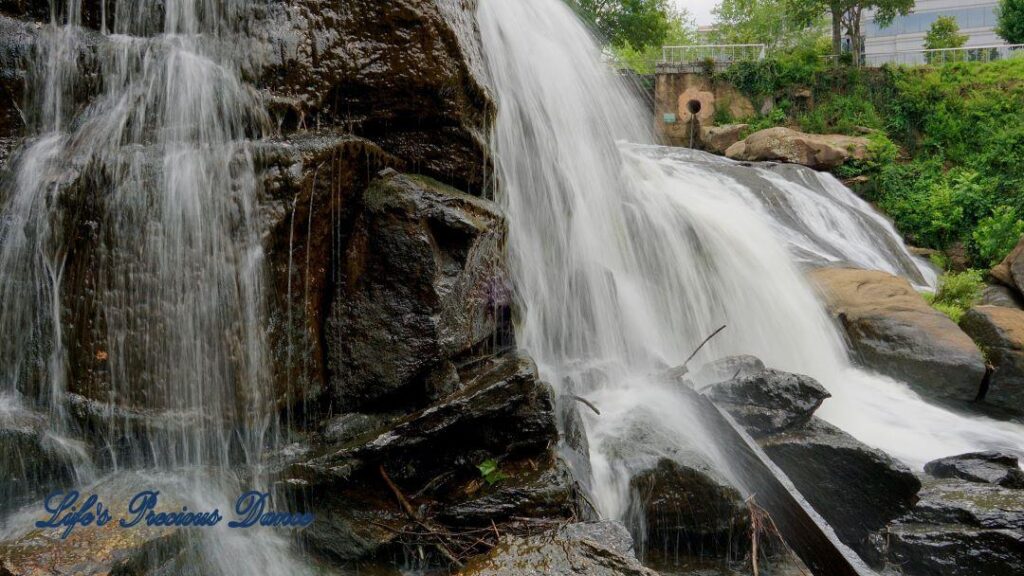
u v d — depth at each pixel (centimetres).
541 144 774
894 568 607
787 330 1020
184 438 487
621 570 427
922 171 2208
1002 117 2377
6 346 498
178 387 489
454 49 589
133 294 492
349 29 561
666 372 736
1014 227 1825
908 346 1057
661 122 2698
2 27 562
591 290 777
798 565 537
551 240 760
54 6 586
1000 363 1046
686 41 5078
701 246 995
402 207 545
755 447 646
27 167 522
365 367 536
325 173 522
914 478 644
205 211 493
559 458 536
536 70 812
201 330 491
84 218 496
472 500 502
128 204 494
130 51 551
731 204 1288
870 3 3073
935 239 1991
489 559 438
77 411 488
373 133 589
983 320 1107
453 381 543
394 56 570
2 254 503
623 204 937
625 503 549
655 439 587
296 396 521
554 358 734
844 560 496
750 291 1009
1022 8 4028
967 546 586
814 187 1877
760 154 2238
